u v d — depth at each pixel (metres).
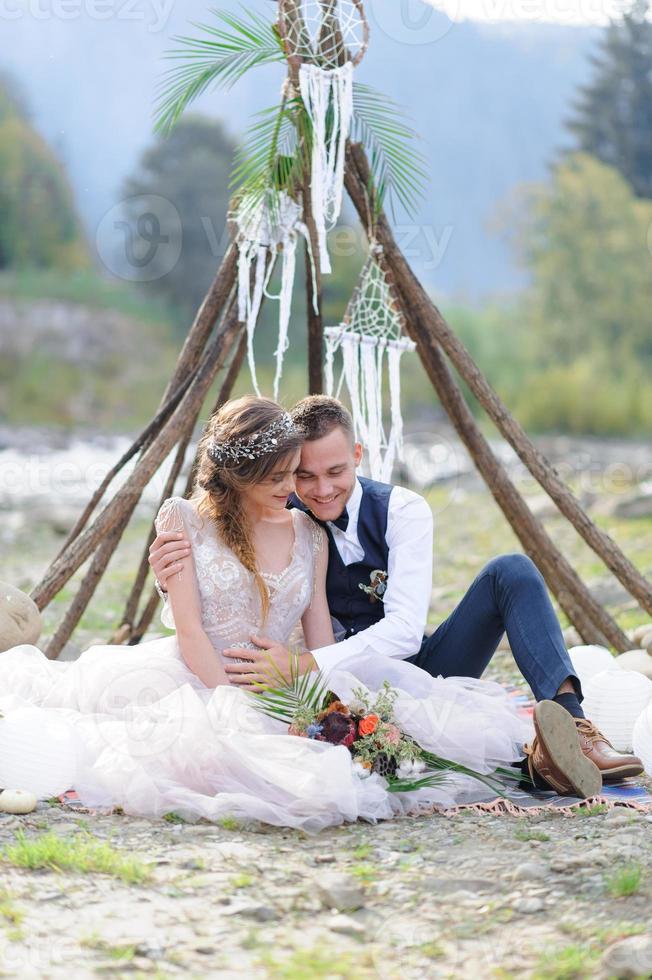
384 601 3.26
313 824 2.73
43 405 20.55
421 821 2.83
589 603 4.38
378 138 4.33
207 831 2.69
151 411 21.12
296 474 3.18
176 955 2.02
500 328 22.30
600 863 2.43
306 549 3.25
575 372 20.67
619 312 22.27
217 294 4.29
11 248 22.97
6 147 23.39
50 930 2.10
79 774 2.90
